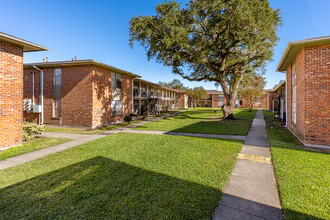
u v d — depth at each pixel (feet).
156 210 8.59
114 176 12.69
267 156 17.13
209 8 38.91
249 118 55.47
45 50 24.77
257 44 40.09
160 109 92.07
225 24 38.27
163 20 38.42
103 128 38.19
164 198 9.64
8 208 9.00
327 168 13.43
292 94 30.12
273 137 26.11
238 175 12.74
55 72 41.39
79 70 39.06
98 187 11.07
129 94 54.49
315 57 20.03
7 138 20.98
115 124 44.96
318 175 12.21
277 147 19.71
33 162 15.97
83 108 38.65
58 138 27.22
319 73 19.84
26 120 44.27
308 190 10.22
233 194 10.06
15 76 21.76
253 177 12.39
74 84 39.50
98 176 12.73
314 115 20.11
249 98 86.43
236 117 58.80
